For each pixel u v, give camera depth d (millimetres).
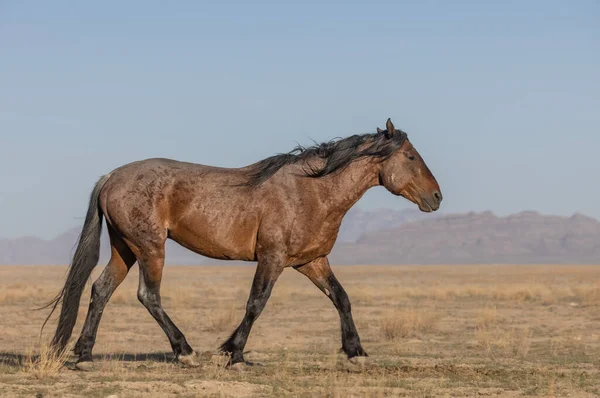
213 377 12352
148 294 13250
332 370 13383
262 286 13148
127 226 13117
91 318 13375
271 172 13297
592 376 13289
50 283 60719
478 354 17109
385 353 17281
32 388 11180
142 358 15383
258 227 13211
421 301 37156
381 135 13812
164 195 13195
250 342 19750
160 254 13211
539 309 31844
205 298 39188
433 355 16781
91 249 13352
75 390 11047
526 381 12539
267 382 11930
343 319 13875
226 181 13352
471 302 36531
